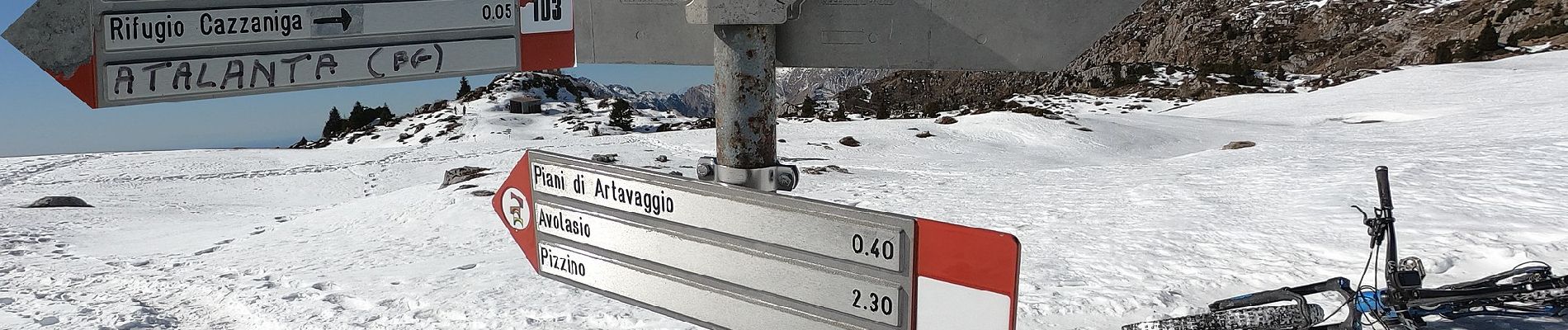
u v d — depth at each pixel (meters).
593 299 7.52
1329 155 17.42
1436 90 49.50
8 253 15.45
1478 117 32.44
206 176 35.47
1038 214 12.45
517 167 2.20
